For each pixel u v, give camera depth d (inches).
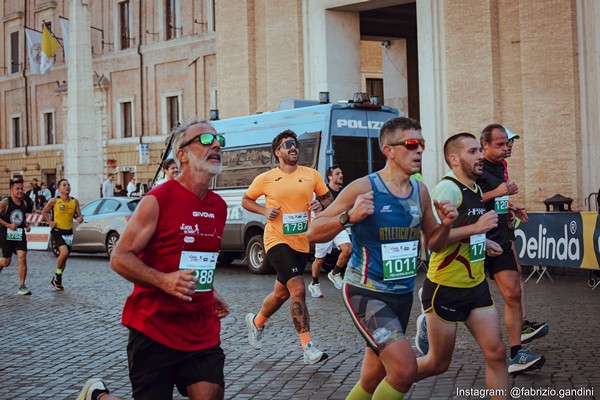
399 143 229.5
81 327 490.0
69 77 1455.5
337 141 714.8
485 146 334.6
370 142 730.2
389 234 230.1
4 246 653.9
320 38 1034.1
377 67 1581.0
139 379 203.2
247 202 394.9
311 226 229.9
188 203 204.5
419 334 279.4
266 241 385.4
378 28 1168.8
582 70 794.8
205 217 206.4
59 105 1877.5
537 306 518.6
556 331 425.1
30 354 411.8
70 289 683.4
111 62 1717.5
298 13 1053.2
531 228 660.7
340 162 713.6
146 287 199.8
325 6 1025.5
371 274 231.0
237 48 1134.4
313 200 391.5
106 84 1716.3
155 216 201.3
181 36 1577.3
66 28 1665.8
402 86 1216.8
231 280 719.7
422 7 914.1
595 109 789.9
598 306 511.2
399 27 1190.3
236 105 1139.3
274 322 484.4
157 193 202.8
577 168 797.2
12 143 2023.9
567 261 629.9
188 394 206.4
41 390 335.6
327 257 741.9
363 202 220.4
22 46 1978.3
